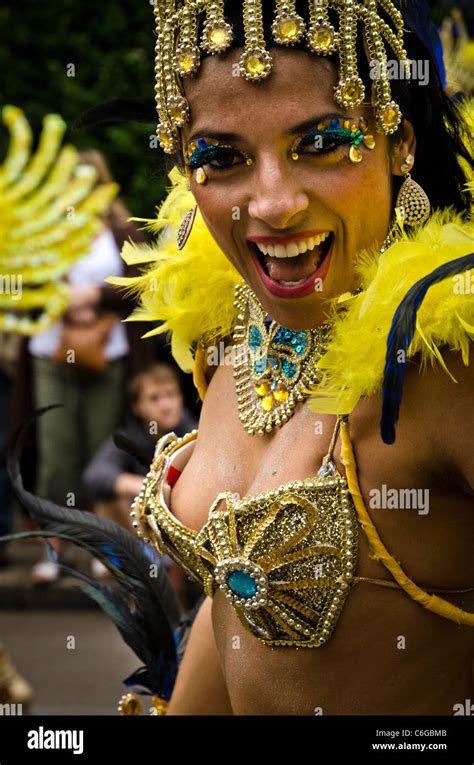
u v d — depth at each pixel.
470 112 1.54
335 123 1.31
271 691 1.45
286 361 1.51
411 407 1.32
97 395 4.69
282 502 1.40
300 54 1.31
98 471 4.28
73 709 4.15
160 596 1.86
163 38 1.41
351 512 1.36
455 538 1.36
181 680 1.76
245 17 1.31
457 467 1.31
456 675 1.40
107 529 1.87
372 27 1.33
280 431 1.49
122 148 6.39
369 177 1.35
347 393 1.34
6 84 6.66
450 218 1.45
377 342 1.33
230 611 1.50
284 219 1.32
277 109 1.31
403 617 1.37
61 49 6.73
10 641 5.03
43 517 1.88
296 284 1.37
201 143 1.37
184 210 1.77
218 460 1.56
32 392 4.84
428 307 1.29
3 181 4.52
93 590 1.87
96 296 4.55
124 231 4.63
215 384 1.66
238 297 1.65
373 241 1.38
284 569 1.40
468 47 2.59
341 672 1.40
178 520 1.56
